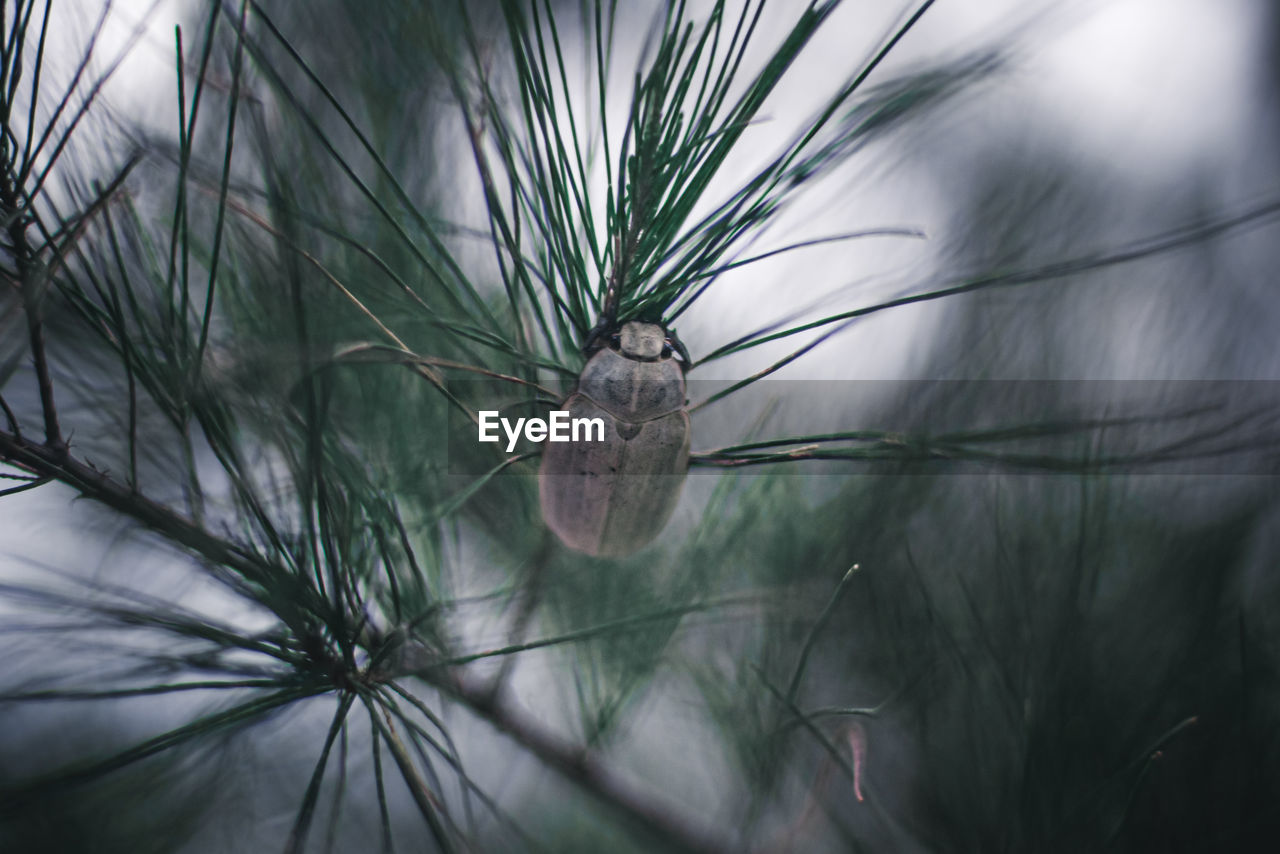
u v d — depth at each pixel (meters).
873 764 0.24
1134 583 0.25
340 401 0.24
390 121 0.24
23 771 0.23
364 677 0.22
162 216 0.23
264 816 0.25
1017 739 0.23
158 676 0.22
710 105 0.20
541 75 0.21
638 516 0.22
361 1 0.24
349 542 0.22
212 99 0.23
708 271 0.22
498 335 0.22
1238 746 0.23
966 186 0.31
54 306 0.21
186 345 0.20
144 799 0.23
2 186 0.20
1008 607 0.24
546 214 0.21
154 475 0.23
